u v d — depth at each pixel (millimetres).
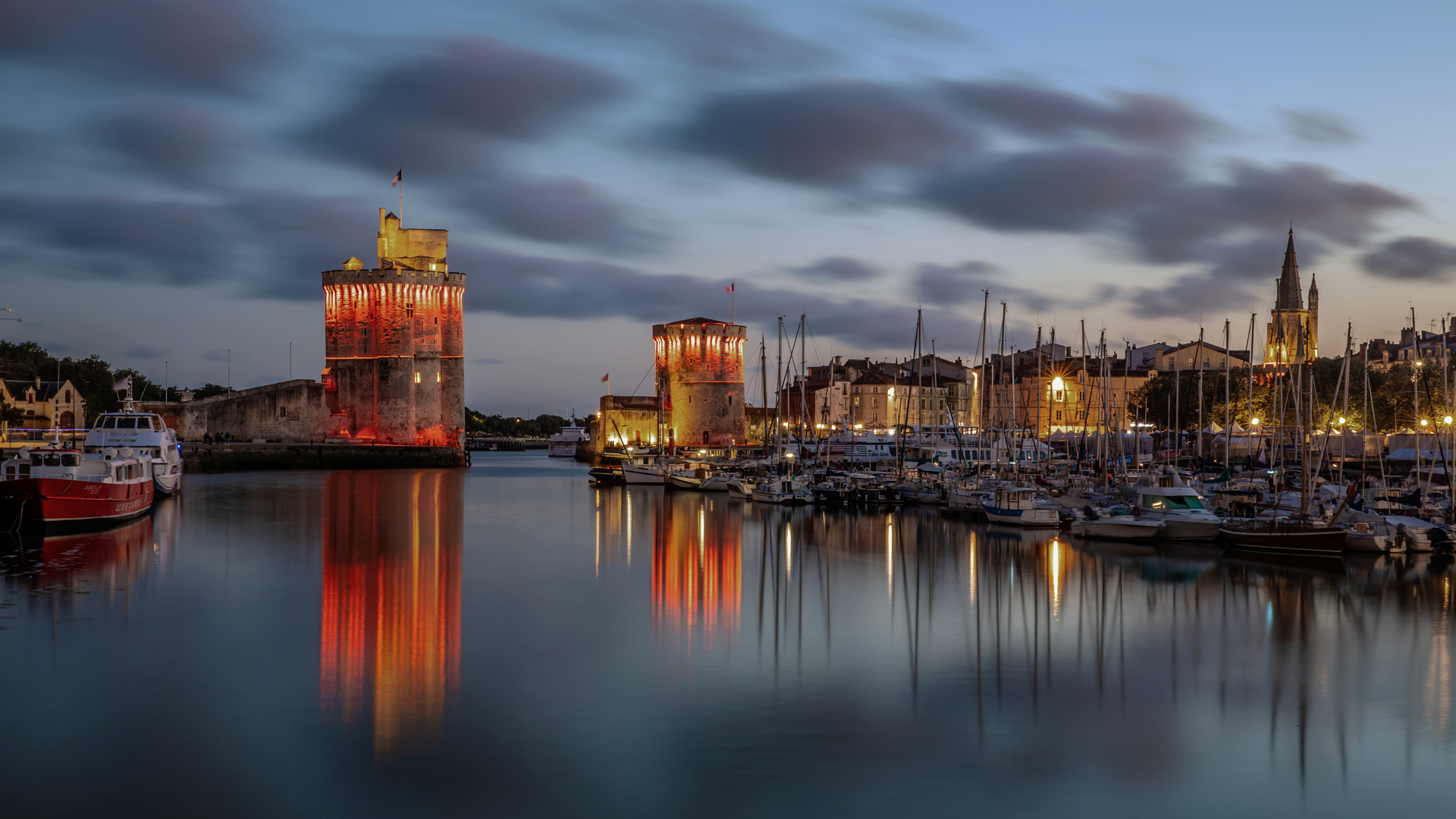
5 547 55562
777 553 58031
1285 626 38094
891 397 183375
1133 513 63812
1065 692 29516
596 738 25312
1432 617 39625
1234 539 57250
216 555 54406
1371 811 21875
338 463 160625
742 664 32188
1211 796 22469
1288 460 93125
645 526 72688
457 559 54812
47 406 150375
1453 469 59875
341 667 31438
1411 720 27266
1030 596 43969
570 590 45375
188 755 24094
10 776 22922
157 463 86688
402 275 172500
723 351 174750
